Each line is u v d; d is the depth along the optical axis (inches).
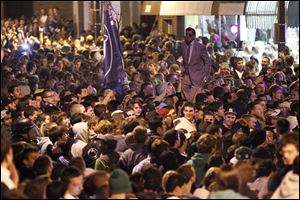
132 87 1396.4
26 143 825.5
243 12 2098.9
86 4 2768.2
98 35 2146.9
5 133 682.8
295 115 997.2
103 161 858.1
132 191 681.6
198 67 1302.9
